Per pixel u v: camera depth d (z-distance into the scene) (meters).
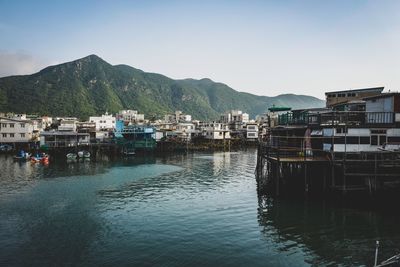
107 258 24.75
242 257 24.77
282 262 23.84
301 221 32.03
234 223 32.47
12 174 63.34
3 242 27.91
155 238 28.72
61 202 41.72
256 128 149.38
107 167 75.38
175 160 91.44
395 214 33.53
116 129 120.06
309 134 43.72
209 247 26.62
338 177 37.44
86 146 101.06
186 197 44.50
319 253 25.19
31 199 43.22
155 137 120.75
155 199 43.44
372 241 27.09
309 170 41.31
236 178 60.12
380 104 41.38
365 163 35.53
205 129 145.88
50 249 26.44
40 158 82.75
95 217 35.12
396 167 34.44
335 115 41.72
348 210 35.00
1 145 99.25
